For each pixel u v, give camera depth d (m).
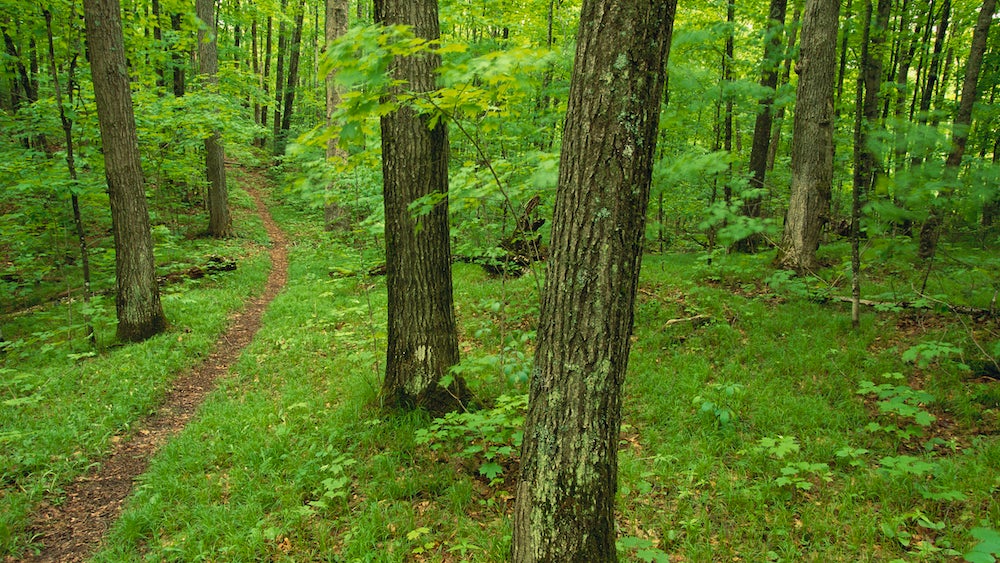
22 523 4.09
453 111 3.83
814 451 4.47
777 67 9.54
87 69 11.23
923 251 9.53
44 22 9.05
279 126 30.94
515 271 9.88
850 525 3.61
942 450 4.46
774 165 13.35
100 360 7.41
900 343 6.32
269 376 6.84
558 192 2.53
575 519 2.56
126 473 4.97
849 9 10.99
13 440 5.07
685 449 4.57
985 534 2.19
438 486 4.20
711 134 12.33
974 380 5.44
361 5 23.02
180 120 11.97
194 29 13.83
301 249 15.84
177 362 7.32
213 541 3.79
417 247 4.91
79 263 12.83
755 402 5.28
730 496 3.92
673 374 5.97
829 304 7.80
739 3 12.38
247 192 24.14
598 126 2.34
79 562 3.81
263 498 4.20
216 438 5.20
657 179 4.95
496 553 3.41
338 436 4.91
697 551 3.41
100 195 9.29
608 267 2.41
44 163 10.01
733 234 5.14
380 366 6.66
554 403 2.56
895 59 14.60
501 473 4.32
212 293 10.87
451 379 4.72
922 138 5.22
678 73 5.82
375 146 5.46
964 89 9.09
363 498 4.14
